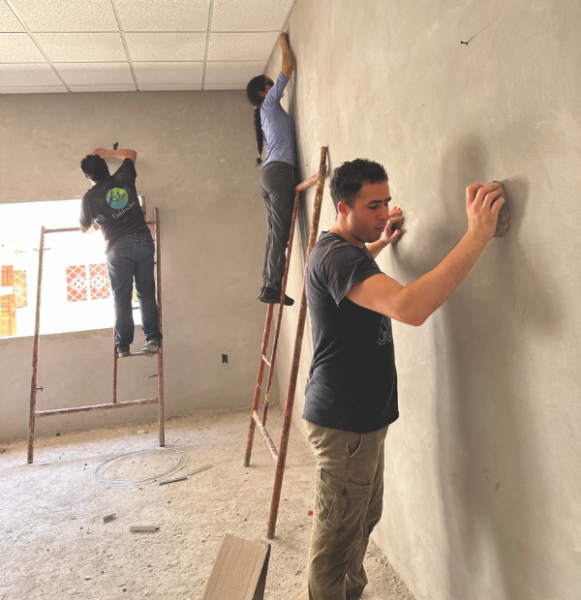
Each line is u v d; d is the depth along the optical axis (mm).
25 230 4203
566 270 1001
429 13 1430
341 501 1518
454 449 1515
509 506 1268
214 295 4328
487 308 1289
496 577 1354
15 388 4027
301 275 3203
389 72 1725
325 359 1539
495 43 1147
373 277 1280
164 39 3189
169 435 3867
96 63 3475
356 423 1490
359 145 2047
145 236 3678
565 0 934
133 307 4055
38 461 3518
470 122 1276
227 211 4297
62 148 4008
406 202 1684
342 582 1590
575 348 998
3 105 3936
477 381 1364
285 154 3018
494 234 1222
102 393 4172
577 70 922
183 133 4188
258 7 2887
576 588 1057
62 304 4277
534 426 1147
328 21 2340
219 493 2844
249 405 4430
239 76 3918
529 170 1079
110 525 2553
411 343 1751
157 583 2061
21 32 2986
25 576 2154
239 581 1318
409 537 1889
